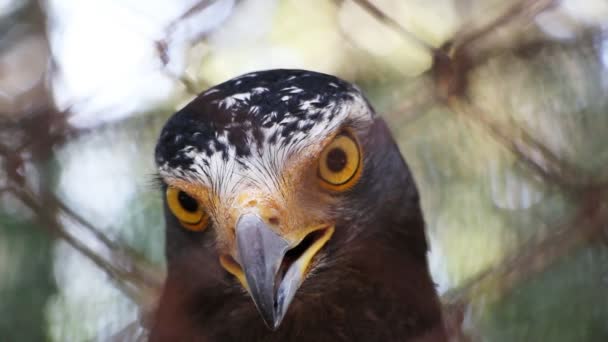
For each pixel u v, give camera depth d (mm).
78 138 2406
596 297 2426
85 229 2387
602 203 2387
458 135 2430
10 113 2379
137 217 2434
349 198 2316
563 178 2389
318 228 2312
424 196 2436
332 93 2312
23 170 2375
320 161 2311
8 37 2473
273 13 2484
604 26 2410
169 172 2312
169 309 2344
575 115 2420
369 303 2334
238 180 2303
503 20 2365
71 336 2449
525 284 2428
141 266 2391
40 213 2381
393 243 2334
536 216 2422
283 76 2318
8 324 2447
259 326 2338
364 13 2469
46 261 2449
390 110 2383
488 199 2432
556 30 2410
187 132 2309
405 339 2342
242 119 2307
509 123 2400
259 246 2291
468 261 2432
